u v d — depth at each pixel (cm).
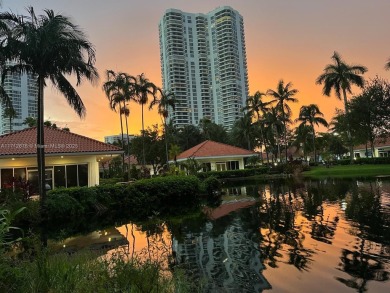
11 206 1463
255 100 5375
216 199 2166
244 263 727
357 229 965
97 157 2636
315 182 2828
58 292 405
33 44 1503
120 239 1091
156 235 1116
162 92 3972
